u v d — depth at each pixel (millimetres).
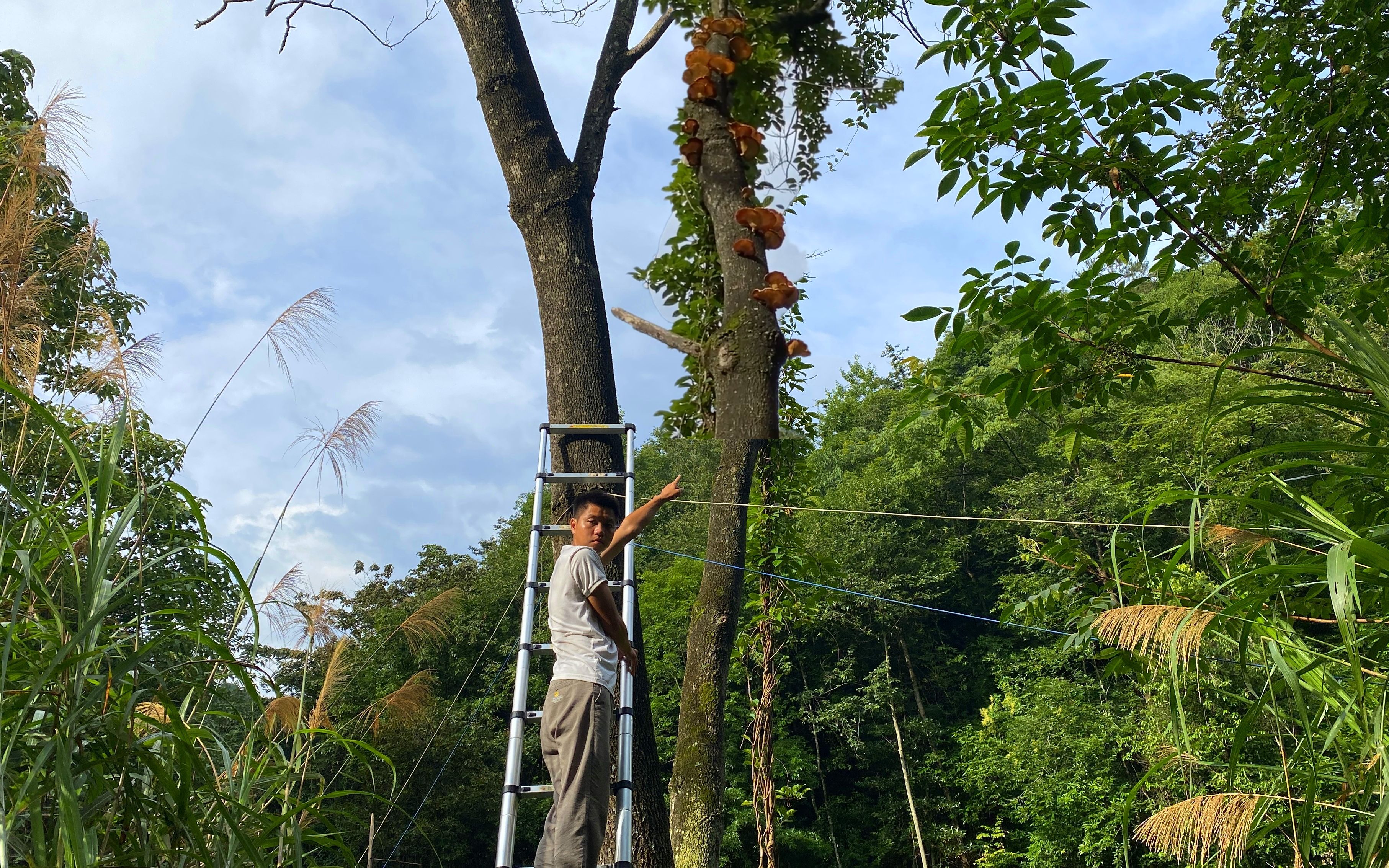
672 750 21969
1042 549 4484
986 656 24266
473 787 18016
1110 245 4543
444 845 17141
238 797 2783
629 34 6098
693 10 3734
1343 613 2076
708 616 4238
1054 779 18484
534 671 21531
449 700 20312
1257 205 4652
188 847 2473
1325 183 4320
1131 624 2686
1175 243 4543
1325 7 4453
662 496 4012
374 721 5539
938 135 4301
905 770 21531
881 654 26578
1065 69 3947
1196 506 2709
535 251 5488
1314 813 2592
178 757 2469
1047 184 4344
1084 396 4910
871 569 26984
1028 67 4086
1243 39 4992
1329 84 4324
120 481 2869
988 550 28234
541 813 19016
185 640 2922
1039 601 4414
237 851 2559
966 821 21453
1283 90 4395
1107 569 4152
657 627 24281
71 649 2199
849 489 29188
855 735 23328
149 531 2896
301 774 3320
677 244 4086
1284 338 4715
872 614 26109
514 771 3371
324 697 4406
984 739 21219
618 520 3891
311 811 3012
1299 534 2564
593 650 3328
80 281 3584
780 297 3566
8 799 2258
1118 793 17344
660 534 27875
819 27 3535
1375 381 2455
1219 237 4570
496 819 18438
